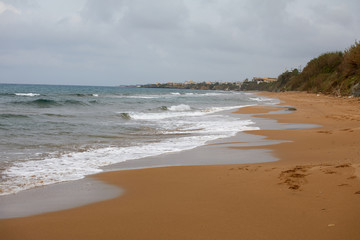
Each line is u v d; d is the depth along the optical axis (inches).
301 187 198.7
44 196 210.1
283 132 535.2
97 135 498.3
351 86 1707.7
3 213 177.0
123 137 489.4
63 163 313.6
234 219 155.7
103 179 253.6
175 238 137.3
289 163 295.7
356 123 649.0
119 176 262.8
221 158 337.1
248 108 1175.0
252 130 573.0
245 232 139.8
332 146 375.6
